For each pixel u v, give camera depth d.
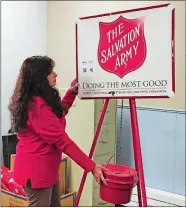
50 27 4.01
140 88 1.63
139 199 1.69
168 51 1.54
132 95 1.67
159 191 3.16
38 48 3.94
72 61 3.83
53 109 1.61
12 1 3.57
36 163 1.62
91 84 1.83
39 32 3.94
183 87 3.01
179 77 3.03
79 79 1.88
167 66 1.54
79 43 1.86
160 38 1.56
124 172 1.62
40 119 1.55
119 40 1.70
